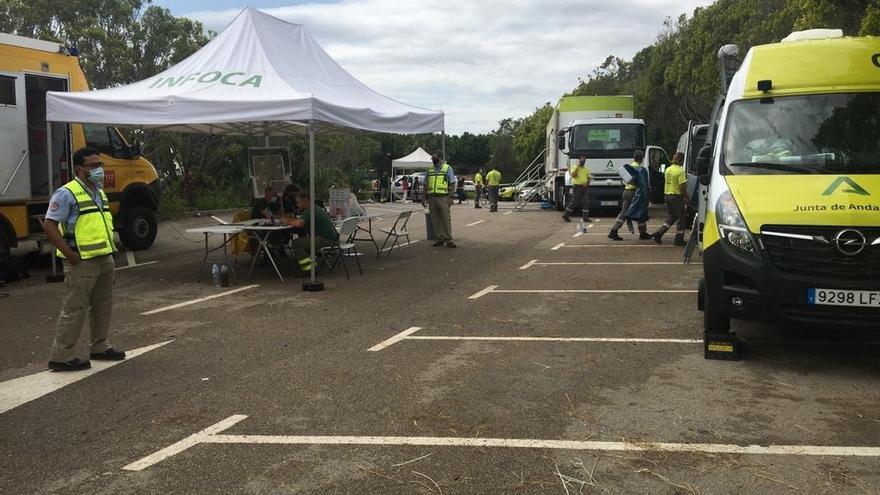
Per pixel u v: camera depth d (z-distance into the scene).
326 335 7.36
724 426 4.67
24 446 4.53
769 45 7.24
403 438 4.56
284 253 12.97
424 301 9.09
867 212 5.45
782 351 6.38
